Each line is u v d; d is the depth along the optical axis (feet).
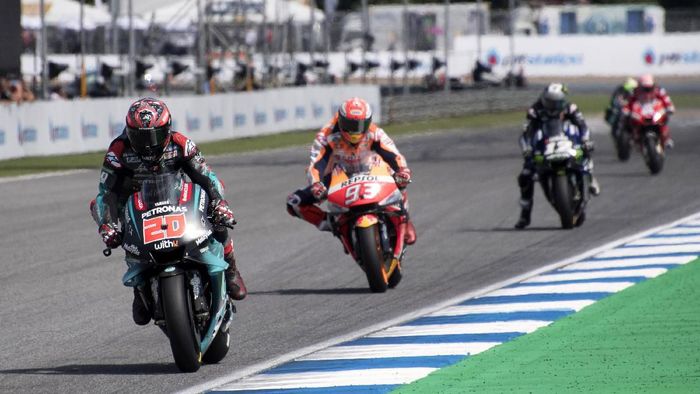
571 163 151.43
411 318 93.97
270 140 337.31
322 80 456.45
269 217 171.73
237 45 447.83
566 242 141.59
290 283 115.65
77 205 188.03
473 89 507.30
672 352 76.89
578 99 522.47
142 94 396.98
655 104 230.68
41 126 280.72
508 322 89.40
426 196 198.08
